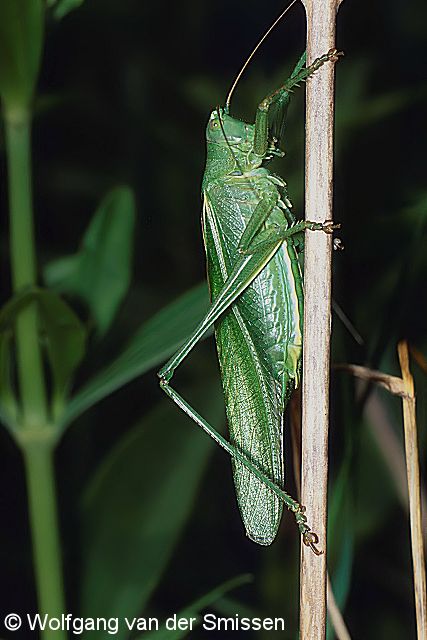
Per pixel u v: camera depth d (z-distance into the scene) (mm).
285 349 371
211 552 471
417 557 361
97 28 546
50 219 511
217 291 378
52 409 391
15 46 378
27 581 466
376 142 479
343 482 372
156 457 401
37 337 388
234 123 376
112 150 507
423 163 479
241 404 372
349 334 376
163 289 488
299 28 563
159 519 398
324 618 347
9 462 480
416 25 546
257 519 366
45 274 412
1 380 390
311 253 348
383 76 542
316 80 345
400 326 394
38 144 507
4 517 477
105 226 404
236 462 368
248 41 567
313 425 348
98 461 487
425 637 359
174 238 488
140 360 379
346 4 551
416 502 362
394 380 366
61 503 475
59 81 534
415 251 384
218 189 377
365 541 457
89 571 394
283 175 439
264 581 446
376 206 474
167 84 490
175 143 485
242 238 372
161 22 561
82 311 404
